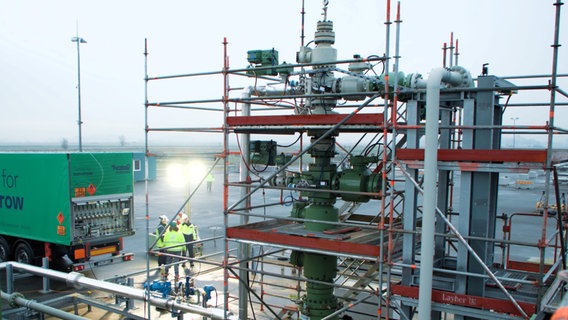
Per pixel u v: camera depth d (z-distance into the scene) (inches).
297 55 299.9
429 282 217.3
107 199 534.9
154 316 402.3
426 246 215.5
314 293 299.7
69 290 483.2
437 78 213.3
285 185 308.7
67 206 503.2
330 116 250.1
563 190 939.3
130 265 578.9
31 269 370.3
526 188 1355.8
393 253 250.8
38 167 523.8
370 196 271.0
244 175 362.0
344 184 274.4
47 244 527.5
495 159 210.5
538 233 710.5
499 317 213.8
